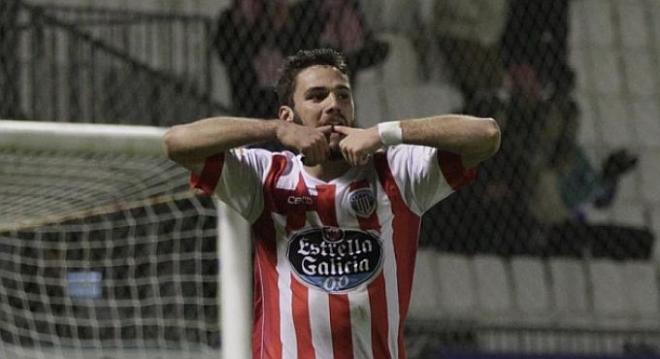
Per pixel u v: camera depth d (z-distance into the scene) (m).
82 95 27.47
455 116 10.51
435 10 30.05
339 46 27.27
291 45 26.44
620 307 29.09
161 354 24.42
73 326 24.66
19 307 24.55
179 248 23.73
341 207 10.69
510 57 28.73
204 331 24.20
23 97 27.06
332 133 10.60
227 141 10.42
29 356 24.38
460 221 27.70
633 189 31.11
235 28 26.14
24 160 15.02
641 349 27.45
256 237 10.99
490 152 10.43
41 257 23.75
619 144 31.36
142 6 29.88
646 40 32.78
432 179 10.67
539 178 28.38
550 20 28.75
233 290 16.25
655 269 29.89
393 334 10.77
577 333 27.02
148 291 24.70
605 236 29.50
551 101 28.53
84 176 15.96
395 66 29.94
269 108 25.91
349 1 27.61
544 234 28.66
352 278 10.64
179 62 28.72
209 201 20.36
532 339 27.09
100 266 23.75
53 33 27.34
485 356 25.12
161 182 16.69
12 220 18.92
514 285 28.44
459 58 29.39
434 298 27.72
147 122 27.45
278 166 10.97
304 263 10.69
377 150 10.50
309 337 10.62
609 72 32.16
